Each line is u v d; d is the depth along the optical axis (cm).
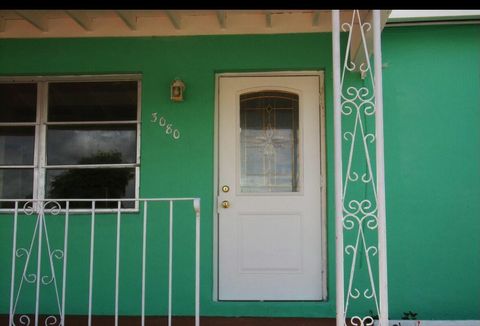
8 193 441
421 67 430
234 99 444
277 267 430
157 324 404
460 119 426
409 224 420
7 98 451
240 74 444
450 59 430
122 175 439
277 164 441
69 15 393
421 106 428
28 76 448
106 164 440
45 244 429
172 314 421
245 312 418
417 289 417
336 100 313
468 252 418
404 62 430
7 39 443
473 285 415
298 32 434
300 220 432
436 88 429
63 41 441
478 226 418
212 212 427
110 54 439
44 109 446
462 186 421
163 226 426
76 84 449
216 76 444
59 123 445
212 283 423
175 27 430
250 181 440
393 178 423
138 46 439
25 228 433
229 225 434
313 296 427
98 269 426
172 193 428
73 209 432
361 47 382
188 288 422
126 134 443
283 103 446
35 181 440
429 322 397
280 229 433
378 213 308
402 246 419
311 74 441
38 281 334
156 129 433
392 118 427
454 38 431
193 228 425
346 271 418
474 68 429
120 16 398
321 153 435
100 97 448
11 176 444
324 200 430
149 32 438
